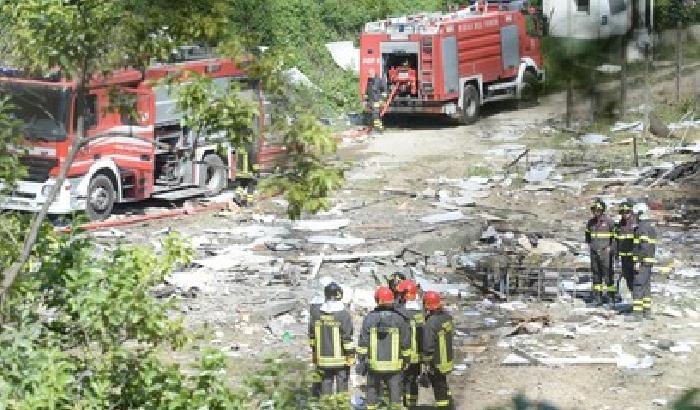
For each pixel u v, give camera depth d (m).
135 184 37.00
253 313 26.91
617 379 23.12
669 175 40.91
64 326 12.41
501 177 42.38
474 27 52.56
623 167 42.44
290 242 33.16
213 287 28.78
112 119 35.72
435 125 53.91
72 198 34.88
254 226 35.44
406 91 52.12
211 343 24.92
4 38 12.00
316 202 10.84
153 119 37.00
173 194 37.94
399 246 32.91
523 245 33.78
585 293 29.00
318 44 56.62
